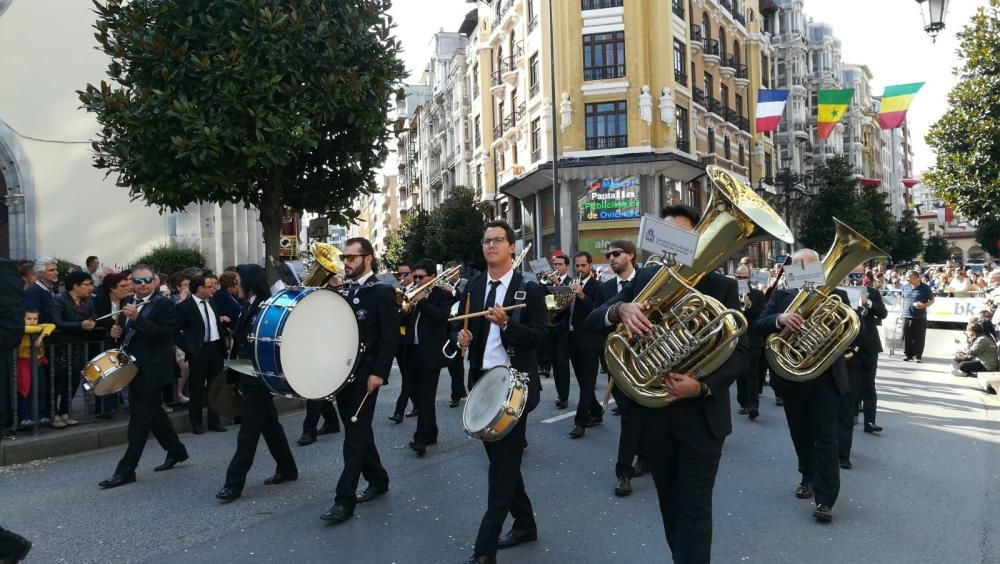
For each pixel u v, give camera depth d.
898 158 101.88
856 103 72.25
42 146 16.91
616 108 29.73
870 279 12.55
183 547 4.57
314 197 11.92
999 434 7.53
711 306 3.16
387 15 11.02
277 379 4.72
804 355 5.05
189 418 8.38
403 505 5.37
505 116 36.81
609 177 29.67
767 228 3.06
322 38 9.95
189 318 8.16
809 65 62.91
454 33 55.59
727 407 3.41
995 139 15.16
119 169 10.23
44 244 16.88
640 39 29.64
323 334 4.90
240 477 5.55
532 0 32.56
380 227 108.38
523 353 4.41
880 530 4.73
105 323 8.59
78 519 5.13
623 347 3.43
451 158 50.72
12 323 3.52
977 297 21.98
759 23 42.41
